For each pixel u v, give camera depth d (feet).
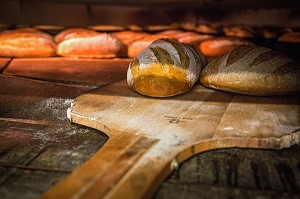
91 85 4.69
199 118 3.84
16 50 5.35
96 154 3.38
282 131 3.65
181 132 3.65
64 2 6.80
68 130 3.82
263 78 4.16
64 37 5.58
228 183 3.17
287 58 4.33
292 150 3.60
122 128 3.70
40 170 3.34
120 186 2.82
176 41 4.58
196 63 4.45
